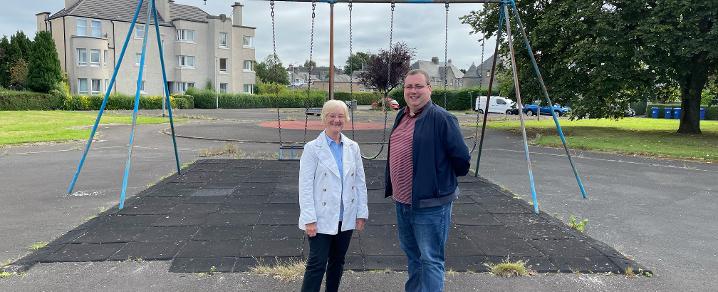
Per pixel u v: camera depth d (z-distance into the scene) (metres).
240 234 5.19
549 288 3.93
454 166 3.37
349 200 3.43
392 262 4.40
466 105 48.88
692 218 6.38
